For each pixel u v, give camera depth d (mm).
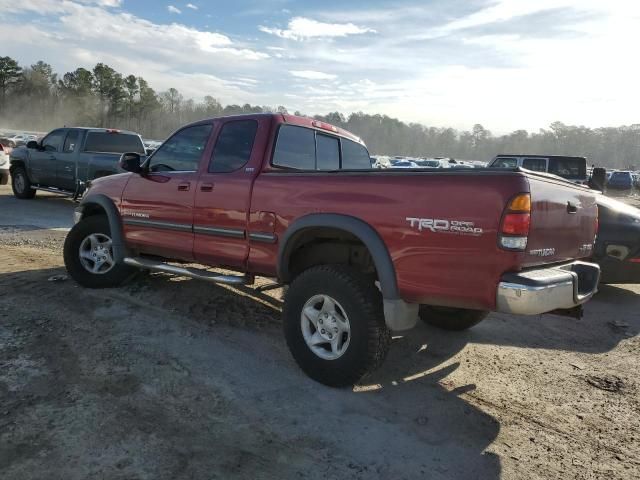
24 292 5281
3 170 14203
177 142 4977
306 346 3732
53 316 4641
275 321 4918
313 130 4801
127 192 5238
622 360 4539
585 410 3557
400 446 2965
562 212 3383
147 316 4793
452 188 3127
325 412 3293
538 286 2928
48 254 7262
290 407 3326
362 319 3439
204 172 4570
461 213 3078
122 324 4559
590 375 4176
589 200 3836
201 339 4348
